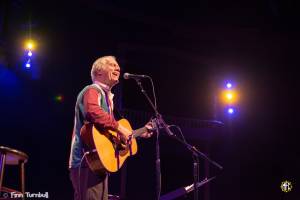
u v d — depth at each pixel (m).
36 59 6.61
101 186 3.06
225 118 8.48
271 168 8.52
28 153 6.30
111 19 7.59
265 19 8.96
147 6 8.13
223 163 8.18
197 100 8.59
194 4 8.70
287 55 8.84
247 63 8.82
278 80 8.80
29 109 6.44
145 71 8.14
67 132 6.66
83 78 6.97
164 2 8.37
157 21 8.13
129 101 7.88
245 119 8.59
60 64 6.81
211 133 8.01
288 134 8.63
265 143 8.58
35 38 6.65
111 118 3.13
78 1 7.14
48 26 6.81
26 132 6.36
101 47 7.34
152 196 6.97
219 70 8.70
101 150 3.04
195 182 3.82
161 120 3.65
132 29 7.88
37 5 6.77
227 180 8.12
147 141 7.24
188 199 7.72
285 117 8.68
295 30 8.84
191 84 8.58
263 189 8.38
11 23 6.47
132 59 7.89
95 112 3.04
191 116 8.45
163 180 7.75
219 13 8.84
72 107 6.76
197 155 3.82
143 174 7.02
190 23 8.55
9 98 6.29
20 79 6.42
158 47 8.12
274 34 8.85
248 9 8.94
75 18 7.10
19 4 6.60
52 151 6.49
